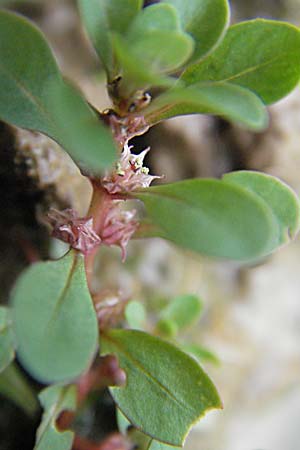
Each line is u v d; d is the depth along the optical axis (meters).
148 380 0.08
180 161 0.11
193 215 0.07
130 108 0.07
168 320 0.10
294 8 0.12
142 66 0.06
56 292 0.07
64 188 0.10
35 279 0.07
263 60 0.08
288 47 0.08
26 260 0.10
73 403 0.09
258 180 0.08
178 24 0.07
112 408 0.10
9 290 0.10
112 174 0.08
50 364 0.07
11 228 0.10
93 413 0.10
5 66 0.07
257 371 0.11
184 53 0.07
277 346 0.11
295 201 0.08
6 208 0.10
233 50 0.08
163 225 0.07
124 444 0.10
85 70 0.11
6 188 0.10
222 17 0.07
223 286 0.11
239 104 0.07
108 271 0.11
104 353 0.08
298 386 0.12
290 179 0.11
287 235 0.08
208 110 0.08
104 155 0.07
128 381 0.08
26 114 0.07
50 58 0.07
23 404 0.10
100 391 0.10
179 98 0.07
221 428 0.11
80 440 0.09
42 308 0.07
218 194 0.07
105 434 0.10
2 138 0.09
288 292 0.12
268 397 0.11
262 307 0.11
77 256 0.08
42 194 0.10
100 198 0.08
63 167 0.10
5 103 0.07
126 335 0.08
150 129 0.11
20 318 0.07
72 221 0.08
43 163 0.09
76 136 0.07
